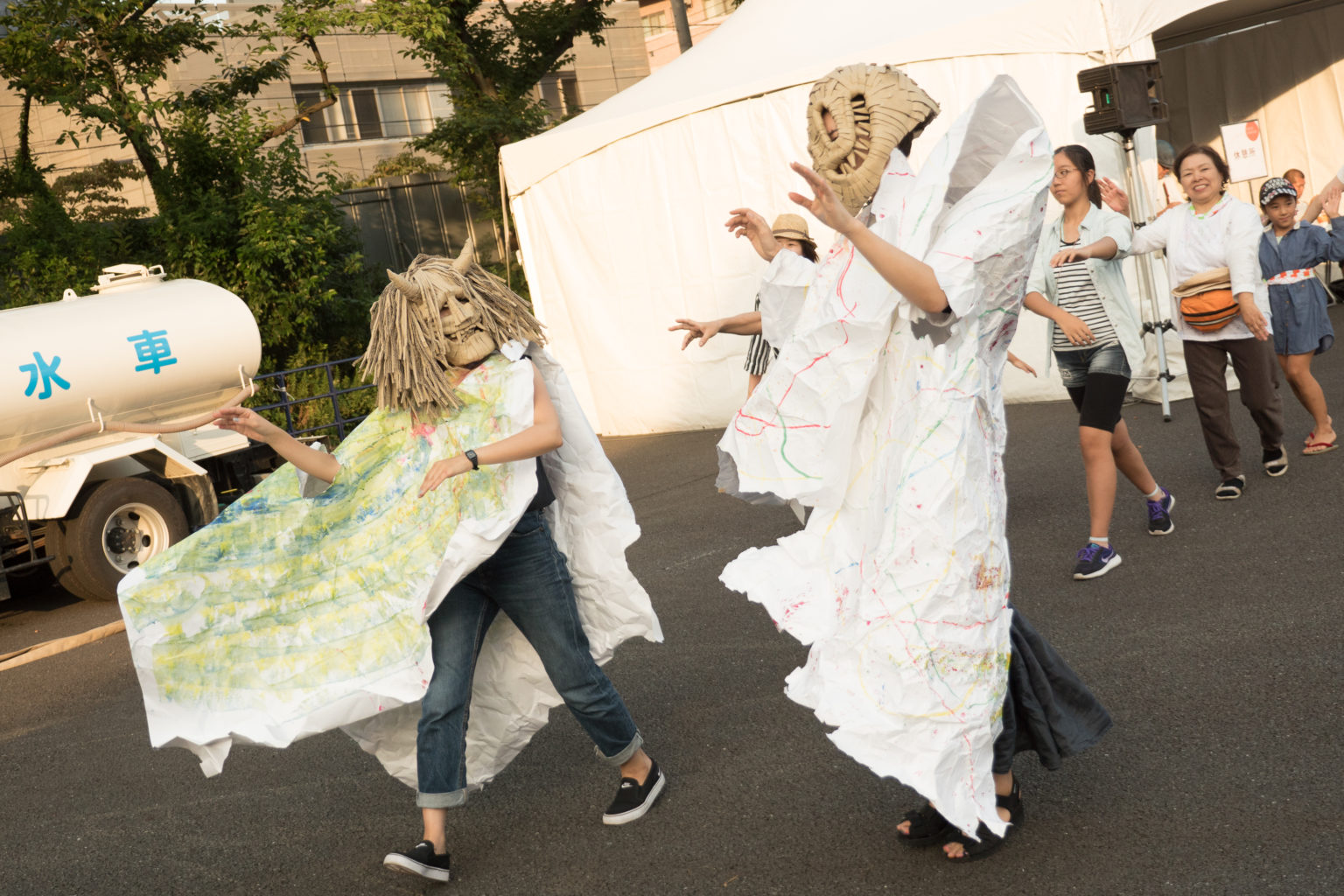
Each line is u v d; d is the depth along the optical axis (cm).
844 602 275
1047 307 480
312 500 338
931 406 263
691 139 1039
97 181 1772
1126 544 537
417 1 1783
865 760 258
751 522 722
